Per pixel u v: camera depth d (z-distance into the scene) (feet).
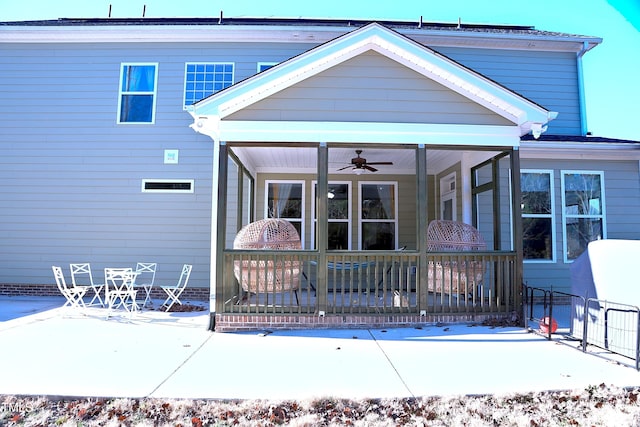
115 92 29.58
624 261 15.20
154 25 29.73
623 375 12.84
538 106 18.89
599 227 27.45
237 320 18.79
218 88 29.66
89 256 28.55
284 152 24.63
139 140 29.19
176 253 28.63
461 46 31.12
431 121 19.70
